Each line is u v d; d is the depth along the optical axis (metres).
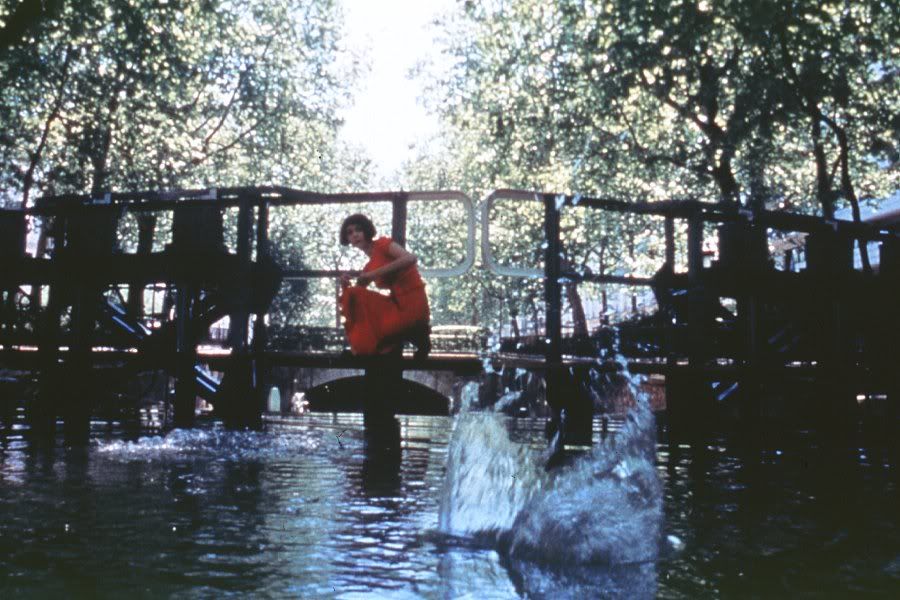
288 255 38.12
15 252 9.10
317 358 8.24
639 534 3.20
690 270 8.77
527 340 19.61
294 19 29.94
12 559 2.81
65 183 23.97
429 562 2.90
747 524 3.77
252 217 8.50
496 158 27.61
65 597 2.36
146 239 9.12
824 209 16.41
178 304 8.60
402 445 7.84
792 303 9.48
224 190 8.45
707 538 3.41
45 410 8.55
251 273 8.47
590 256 31.53
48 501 4.05
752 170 22.36
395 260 7.00
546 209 8.30
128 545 3.08
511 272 8.12
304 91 30.80
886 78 20.02
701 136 23.28
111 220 8.81
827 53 17.72
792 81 16.72
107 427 9.15
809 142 22.36
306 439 8.01
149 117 24.44
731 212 8.95
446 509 3.53
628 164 24.83
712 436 8.58
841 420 9.23
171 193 8.58
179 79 23.92
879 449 7.84
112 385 9.66
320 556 2.97
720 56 20.34
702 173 23.17
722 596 2.47
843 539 3.42
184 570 2.71
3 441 7.31
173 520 3.62
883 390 9.59
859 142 21.83
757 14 14.82
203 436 7.85
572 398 8.12
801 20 15.14
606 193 25.84
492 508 3.50
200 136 29.19
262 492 4.54
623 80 21.14
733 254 8.89
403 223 8.12
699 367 8.68
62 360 9.28
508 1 23.58
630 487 3.56
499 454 3.68
